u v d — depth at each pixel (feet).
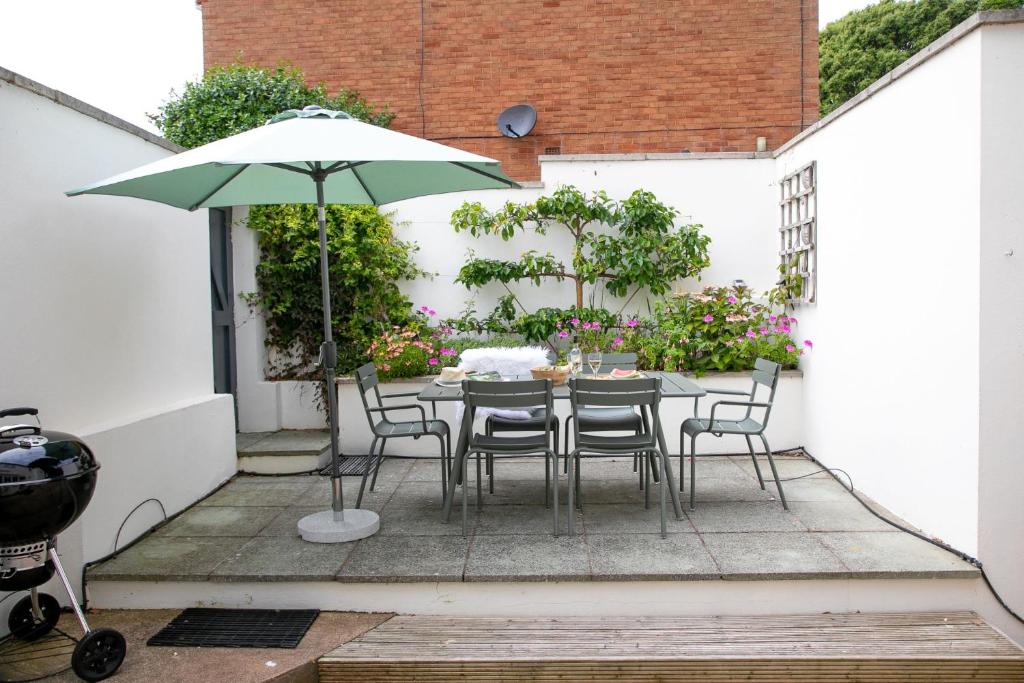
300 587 10.84
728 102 26.53
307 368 20.08
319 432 19.35
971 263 10.50
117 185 10.31
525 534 12.39
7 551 8.37
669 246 19.29
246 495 15.28
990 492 10.46
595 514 13.48
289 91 22.82
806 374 17.67
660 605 10.66
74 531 10.80
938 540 11.55
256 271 19.56
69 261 11.31
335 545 12.01
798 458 17.51
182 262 14.99
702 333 18.56
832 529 12.35
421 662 9.36
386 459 18.44
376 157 9.70
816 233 16.72
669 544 11.73
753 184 19.69
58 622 10.41
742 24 26.40
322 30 27.27
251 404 19.62
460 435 13.23
